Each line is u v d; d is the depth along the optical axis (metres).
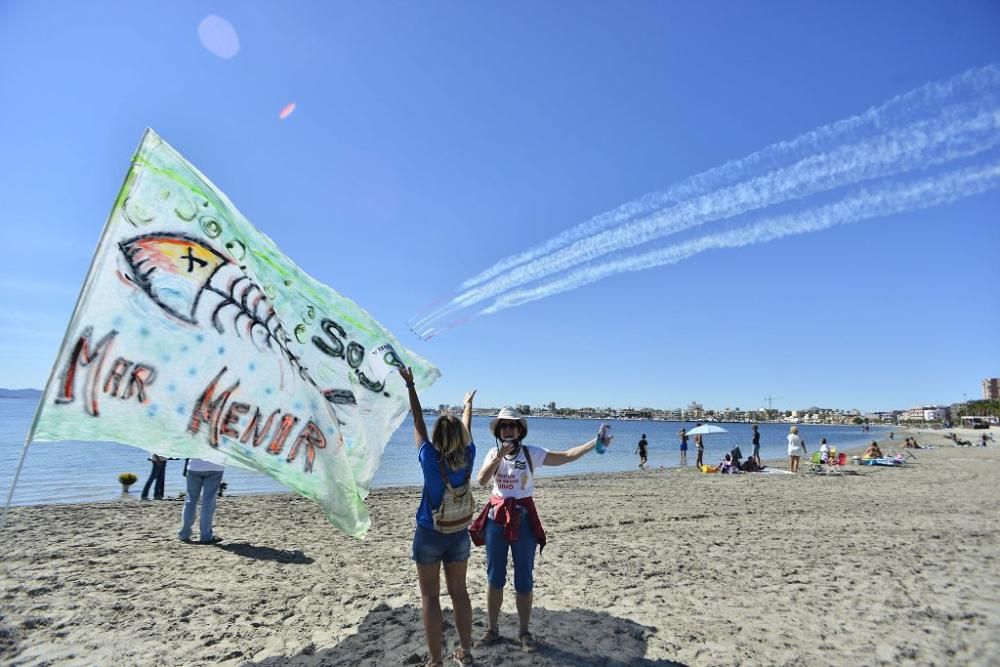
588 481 19.33
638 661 4.40
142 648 4.68
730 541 9.02
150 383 4.52
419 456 4.21
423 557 4.01
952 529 10.12
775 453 47.09
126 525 9.79
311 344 5.43
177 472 20.73
